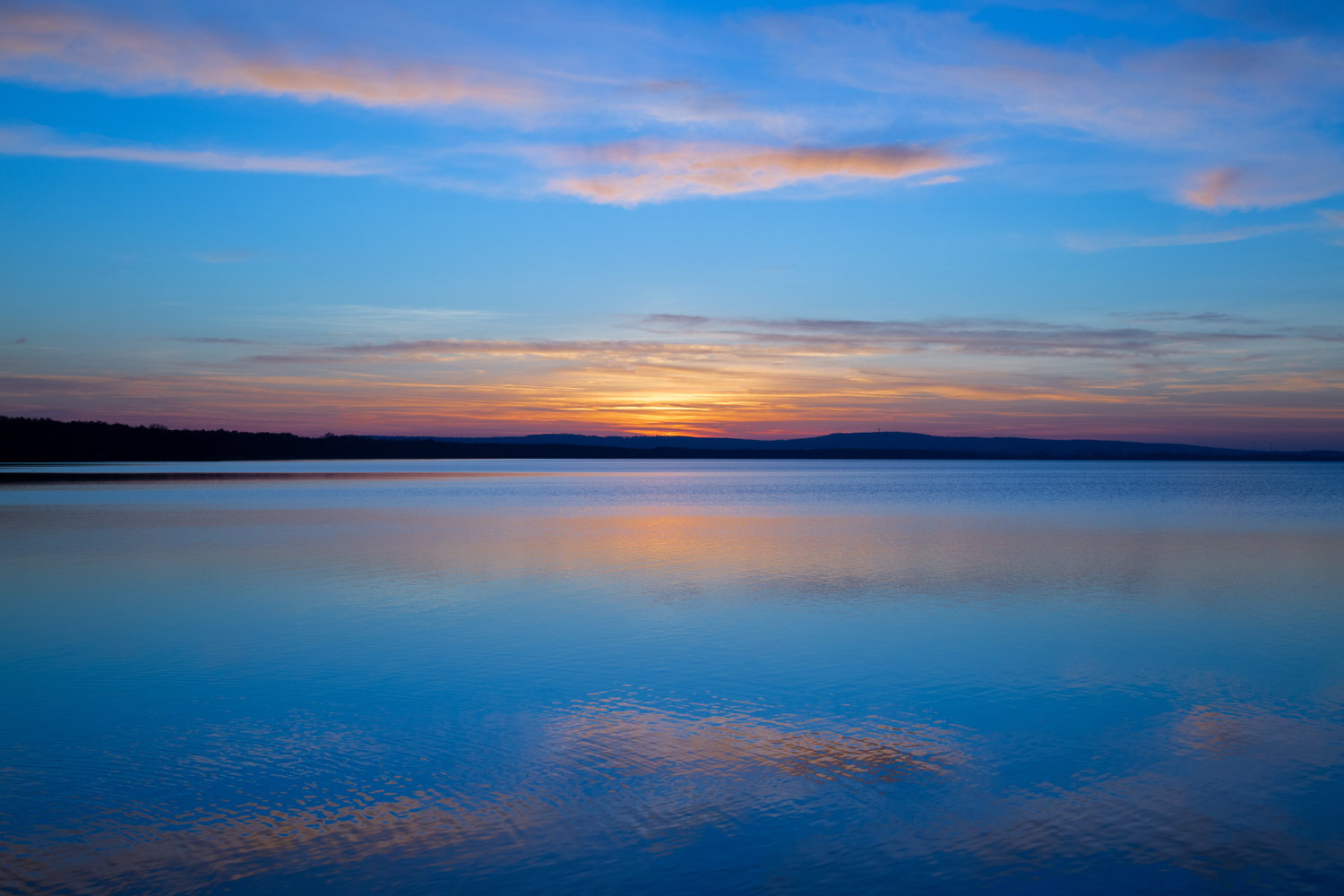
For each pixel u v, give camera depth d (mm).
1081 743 10281
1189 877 7133
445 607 19281
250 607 19109
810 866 7336
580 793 8805
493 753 9938
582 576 24031
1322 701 12016
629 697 12188
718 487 94562
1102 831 7957
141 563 26297
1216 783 9039
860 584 22641
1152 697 12188
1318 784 9000
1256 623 17562
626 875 7168
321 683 12922
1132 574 24516
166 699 12062
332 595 20734
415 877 7113
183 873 7148
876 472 181625
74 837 7777
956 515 48906
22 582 22453
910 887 7004
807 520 45719
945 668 13844
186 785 8977
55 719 11148
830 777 9234
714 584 22562
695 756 9828
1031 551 30516
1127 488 91312
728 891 6953
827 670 13672
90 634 16266
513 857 7473
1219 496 71875
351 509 51281
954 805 8531
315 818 8203
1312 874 7180
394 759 9734
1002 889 6969
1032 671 13633
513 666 13961
